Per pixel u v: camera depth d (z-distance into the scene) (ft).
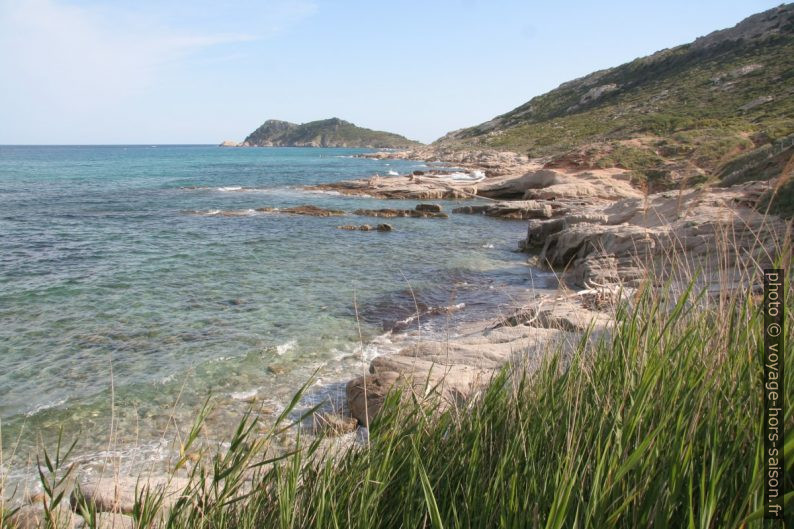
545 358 11.10
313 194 146.00
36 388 27.53
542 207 105.19
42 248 66.85
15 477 19.07
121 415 24.53
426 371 22.98
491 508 7.02
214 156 463.83
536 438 7.96
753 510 5.53
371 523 7.41
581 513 6.47
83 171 232.53
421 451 8.98
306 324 38.34
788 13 248.73
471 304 44.11
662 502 6.16
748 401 7.07
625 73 312.71
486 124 408.87
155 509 8.71
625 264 43.62
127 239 74.49
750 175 58.85
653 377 7.59
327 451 9.95
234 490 8.63
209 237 77.51
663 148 132.87
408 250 70.79
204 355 32.09
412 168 271.90
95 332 36.19
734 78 209.15
